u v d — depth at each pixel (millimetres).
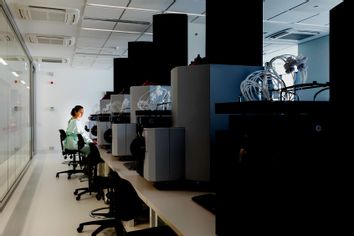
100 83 11586
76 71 11391
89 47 7984
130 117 4027
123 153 3701
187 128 2193
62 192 5227
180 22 4559
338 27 873
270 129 1037
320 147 933
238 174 1159
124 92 5797
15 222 3781
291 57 1765
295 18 5770
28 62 8789
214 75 2125
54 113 11188
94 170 4043
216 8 2391
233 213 1184
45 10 5141
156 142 2146
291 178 997
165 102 3342
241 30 2365
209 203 1763
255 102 1081
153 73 4645
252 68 2191
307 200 959
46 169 7430
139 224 2830
